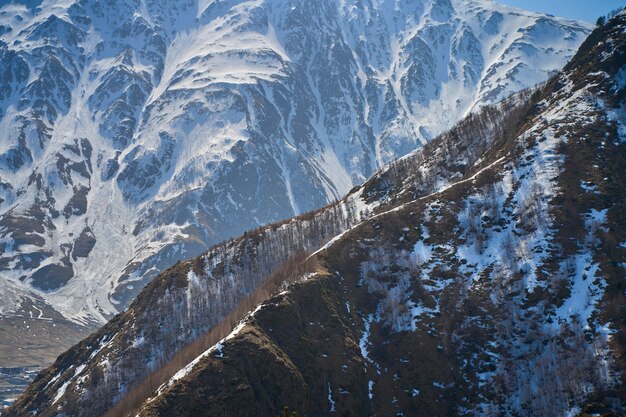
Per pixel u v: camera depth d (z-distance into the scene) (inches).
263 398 6727.4
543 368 7003.0
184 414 6441.9
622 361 6707.7
